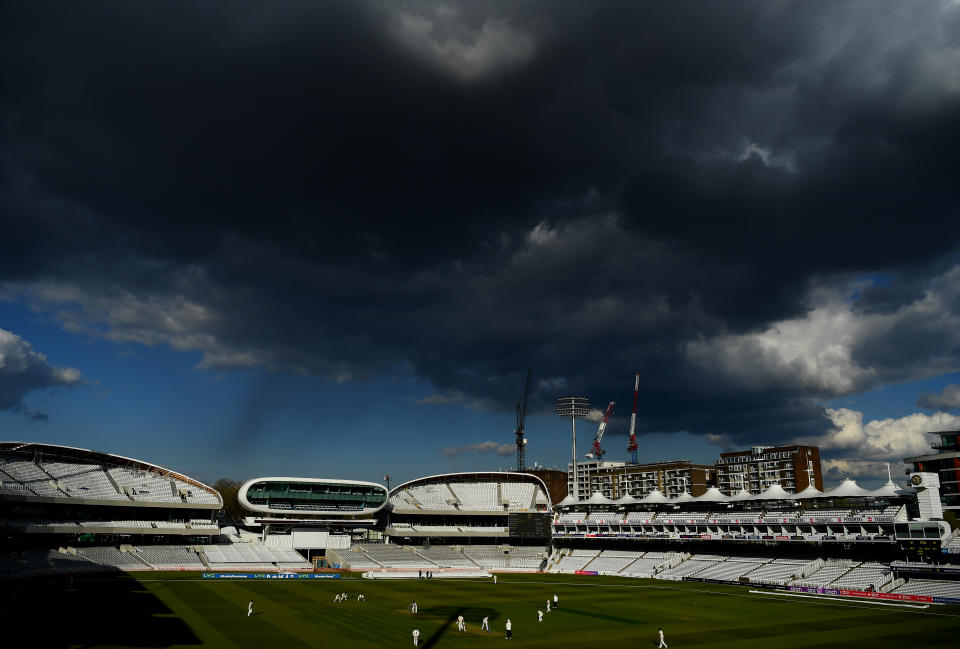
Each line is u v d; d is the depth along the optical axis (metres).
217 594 103.88
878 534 118.56
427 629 75.44
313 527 176.62
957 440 154.62
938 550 110.81
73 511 144.88
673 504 167.75
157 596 99.38
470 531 183.38
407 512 180.62
